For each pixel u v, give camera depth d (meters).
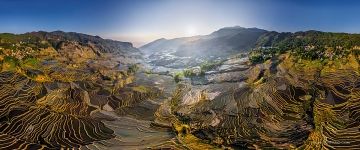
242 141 75.19
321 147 69.12
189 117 94.38
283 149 70.06
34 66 140.62
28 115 88.69
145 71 180.88
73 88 115.75
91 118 93.19
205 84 127.50
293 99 98.50
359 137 72.12
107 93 119.50
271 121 86.06
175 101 112.81
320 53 125.56
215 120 89.88
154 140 77.69
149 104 110.62
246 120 88.19
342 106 90.00
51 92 108.00
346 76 109.12
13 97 100.19
